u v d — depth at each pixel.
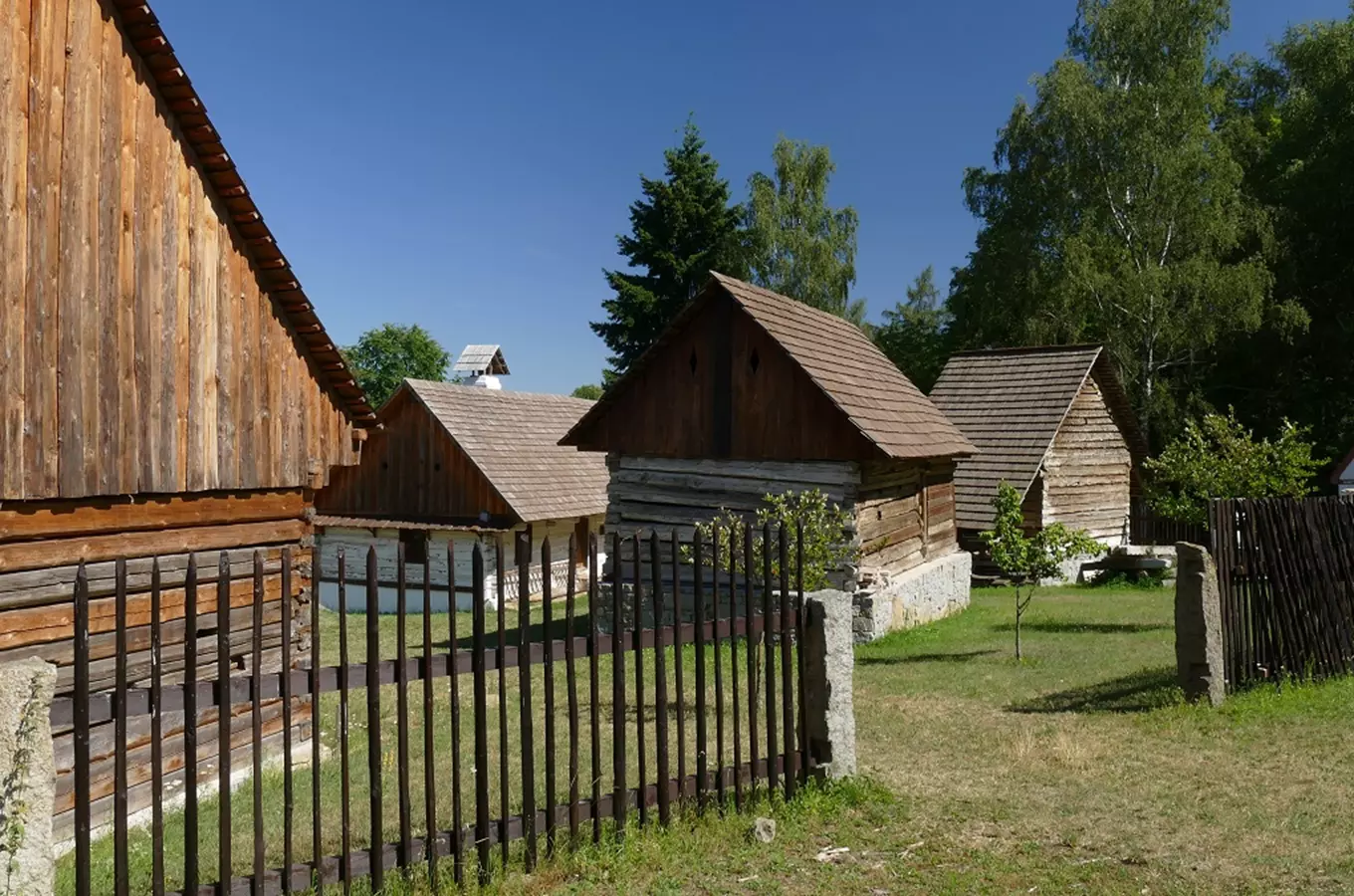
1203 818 6.96
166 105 9.13
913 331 55.69
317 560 5.12
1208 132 38.94
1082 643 15.73
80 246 8.32
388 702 12.88
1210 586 10.21
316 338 10.72
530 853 5.74
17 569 8.11
